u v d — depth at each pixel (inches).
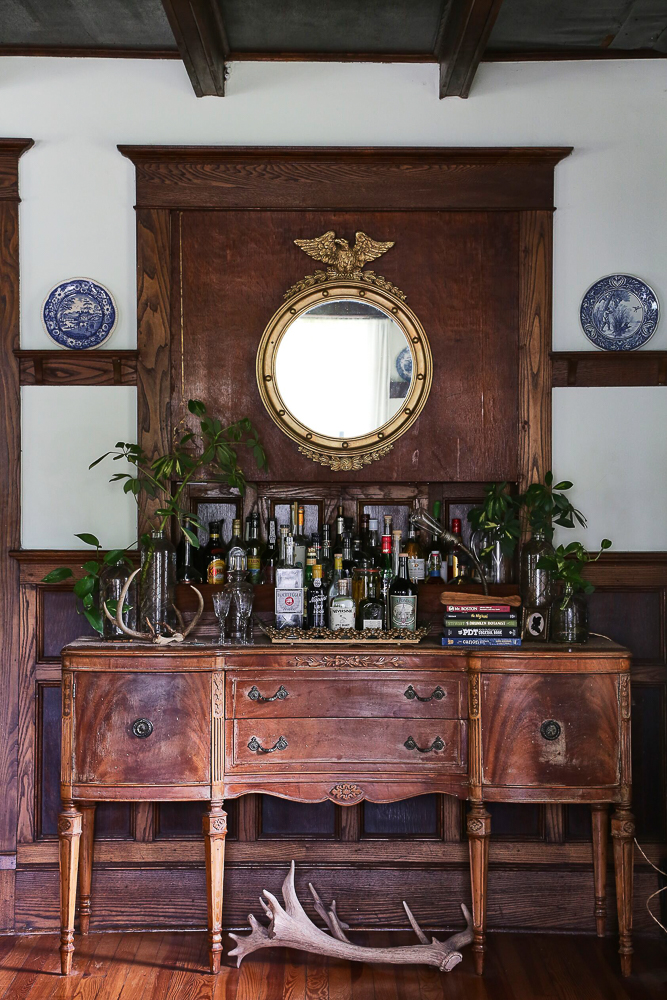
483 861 105.8
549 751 104.1
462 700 105.9
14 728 121.2
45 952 112.0
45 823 121.2
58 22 115.6
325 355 124.9
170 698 103.9
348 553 118.8
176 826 121.6
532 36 119.6
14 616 121.6
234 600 111.7
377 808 122.6
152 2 109.8
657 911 119.5
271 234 124.8
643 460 124.8
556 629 114.2
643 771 122.9
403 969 107.6
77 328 123.8
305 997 99.8
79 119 123.9
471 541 125.7
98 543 115.4
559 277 125.6
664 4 110.3
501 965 108.6
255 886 120.2
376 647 106.5
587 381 125.0
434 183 124.5
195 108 124.3
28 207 123.7
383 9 111.1
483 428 125.2
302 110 124.8
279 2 108.8
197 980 103.9
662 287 125.6
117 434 123.6
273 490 126.6
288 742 105.5
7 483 122.4
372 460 124.9
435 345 125.4
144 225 123.3
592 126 125.3
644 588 123.5
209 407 124.6
